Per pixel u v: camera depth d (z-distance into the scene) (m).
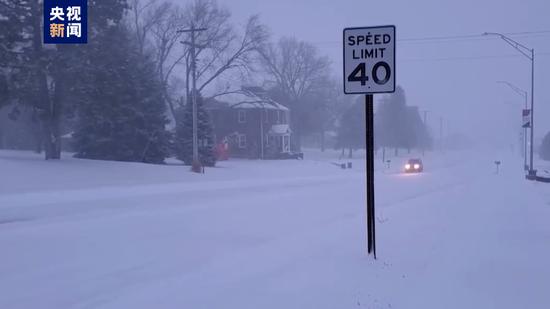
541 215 16.06
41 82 34.03
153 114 46.34
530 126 42.66
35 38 33.19
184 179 34.22
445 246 10.65
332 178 40.88
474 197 22.53
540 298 7.25
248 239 11.97
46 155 36.88
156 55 54.38
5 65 31.91
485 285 7.84
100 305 6.94
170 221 15.31
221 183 32.53
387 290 7.47
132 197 22.95
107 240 12.01
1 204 19.53
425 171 53.25
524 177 40.53
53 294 7.52
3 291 7.69
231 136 72.88
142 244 11.45
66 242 11.75
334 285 7.70
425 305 6.85
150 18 53.53
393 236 11.80
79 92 34.59
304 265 8.95
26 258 10.01
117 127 44.56
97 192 24.45
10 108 50.62
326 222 14.78
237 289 7.59
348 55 9.17
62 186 26.03
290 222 14.92
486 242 11.21
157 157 47.25
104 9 35.28
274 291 7.44
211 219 15.73
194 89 40.22
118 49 37.03
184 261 9.63
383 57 9.07
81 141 45.06
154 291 7.57
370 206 9.41
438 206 18.59
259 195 24.66
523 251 10.30
